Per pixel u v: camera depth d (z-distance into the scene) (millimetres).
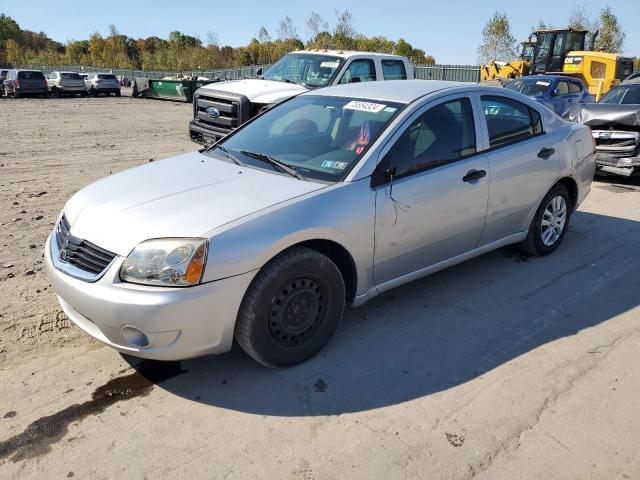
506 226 4480
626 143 7926
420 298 4188
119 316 2725
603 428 2744
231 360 3342
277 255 3010
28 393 2996
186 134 14195
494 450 2592
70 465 2496
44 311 3895
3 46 101625
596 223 6168
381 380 3143
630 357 3381
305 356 3279
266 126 4297
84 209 3242
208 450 2588
